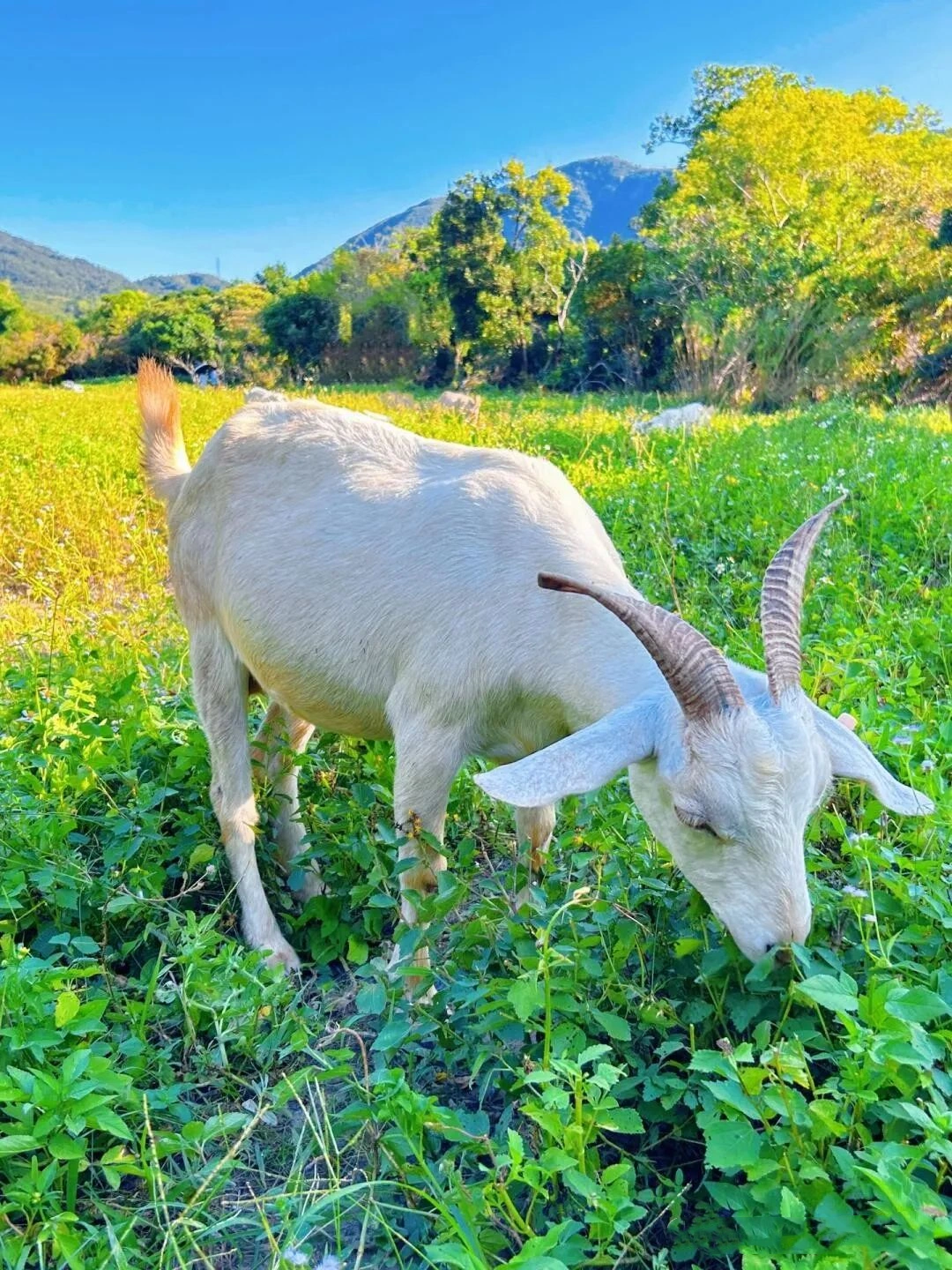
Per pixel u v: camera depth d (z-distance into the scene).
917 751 1.17
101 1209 0.73
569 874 1.01
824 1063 0.81
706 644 0.80
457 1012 0.87
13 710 1.44
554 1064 0.67
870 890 0.86
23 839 1.12
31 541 2.61
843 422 4.11
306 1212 0.68
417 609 1.08
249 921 1.18
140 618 2.04
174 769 1.34
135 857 1.16
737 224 8.09
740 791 0.77
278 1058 0.91
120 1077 0.74
